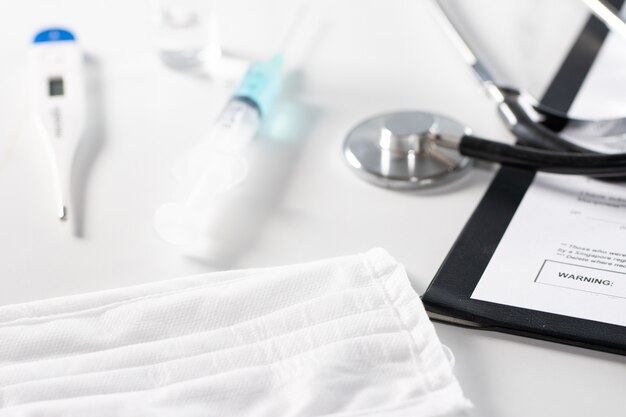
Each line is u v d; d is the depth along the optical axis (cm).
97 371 54
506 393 53
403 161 73
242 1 100
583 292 59
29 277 64
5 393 52
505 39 91
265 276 59
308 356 54
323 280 58
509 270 62
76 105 80
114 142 78
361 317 55
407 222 68
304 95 84
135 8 99
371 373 52
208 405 51
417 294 58
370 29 94
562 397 53
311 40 92
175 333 57
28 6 100
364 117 81
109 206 71
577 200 69
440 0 97
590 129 76
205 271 64
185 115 81
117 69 88
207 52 90
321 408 50
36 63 84
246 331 56
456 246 65
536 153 71
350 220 68
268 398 52
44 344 56
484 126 79
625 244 63
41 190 73
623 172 68
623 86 82
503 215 67
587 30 91
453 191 71
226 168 70
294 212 69
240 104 78
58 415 50
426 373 52
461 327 58
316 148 77
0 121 81
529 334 57
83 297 59
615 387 53
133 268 64
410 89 84
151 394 52
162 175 74
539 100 81
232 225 68
